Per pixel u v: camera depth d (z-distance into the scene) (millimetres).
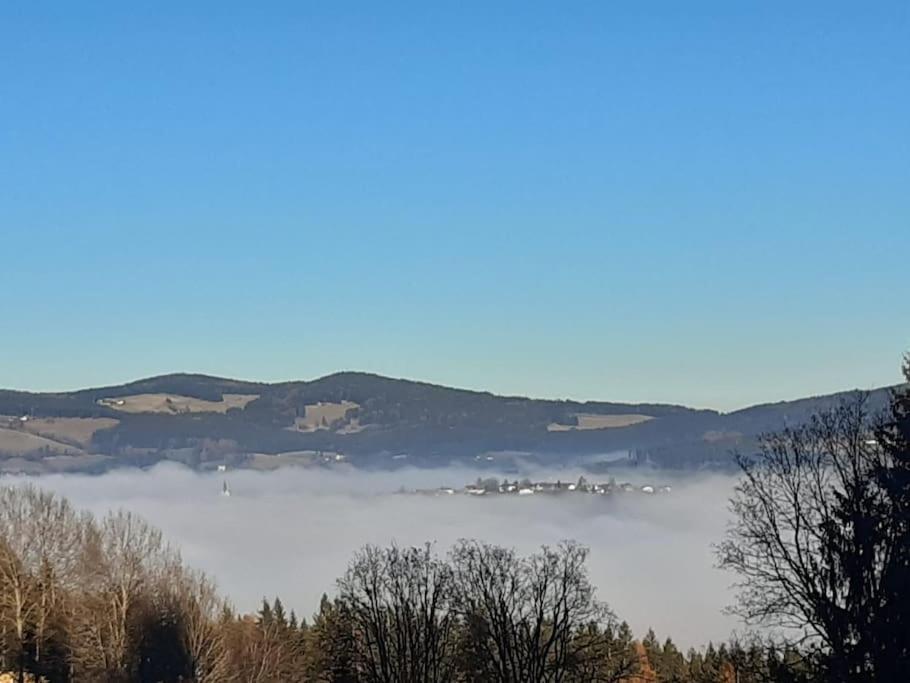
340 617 70875
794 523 37156
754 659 38688
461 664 67875
